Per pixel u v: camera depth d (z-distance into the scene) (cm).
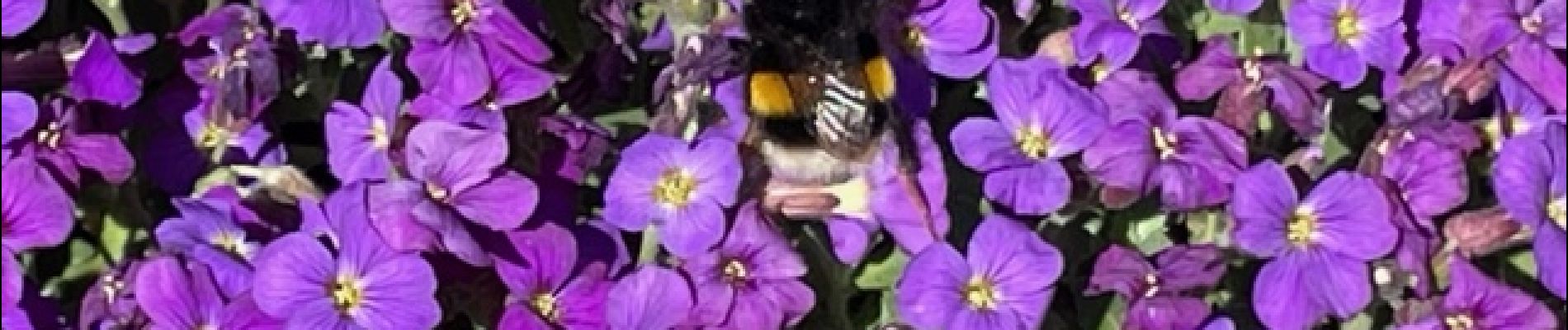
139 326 22
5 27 22
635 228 23
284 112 25
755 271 23
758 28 23
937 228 24
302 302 22
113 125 23
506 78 23
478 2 23
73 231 24
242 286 22
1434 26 26
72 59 23
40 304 23
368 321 22
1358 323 26
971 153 24
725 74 24
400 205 22
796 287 24
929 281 23
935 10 25
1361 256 24
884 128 23
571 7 25
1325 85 27
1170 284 25
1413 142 25
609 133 24
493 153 22
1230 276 25
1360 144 27
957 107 26
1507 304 25
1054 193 24
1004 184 24
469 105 23
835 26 22
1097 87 25
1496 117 26
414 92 24
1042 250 23
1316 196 24
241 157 24
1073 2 25
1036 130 24
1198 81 25
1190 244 25
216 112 24
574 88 25
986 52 25
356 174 23
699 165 23
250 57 23
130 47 23
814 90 22
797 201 24
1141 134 24
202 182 24
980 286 23
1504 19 26
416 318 22
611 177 23
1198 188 24
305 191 23
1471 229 25
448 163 22
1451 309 24
